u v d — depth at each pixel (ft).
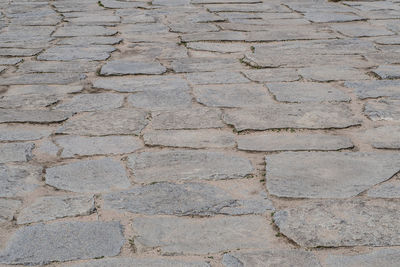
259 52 18.56
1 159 11.10
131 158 11.10
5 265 7.84
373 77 15.96
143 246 8.25
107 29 22.07
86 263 7.86
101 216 9.05
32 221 8.91
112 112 13.52
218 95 14.57
